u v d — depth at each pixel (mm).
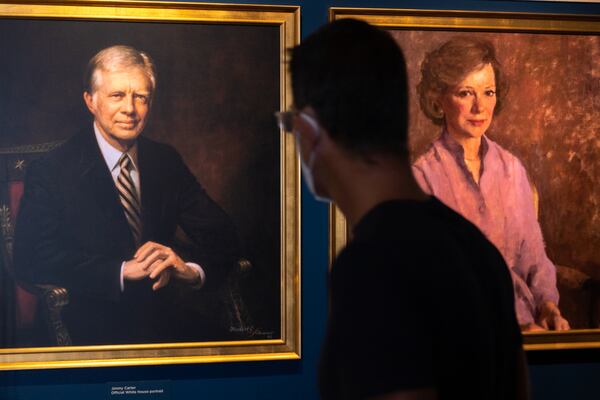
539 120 2832
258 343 2689
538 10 2859
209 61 2670
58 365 2576
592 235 2861
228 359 2668
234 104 2686
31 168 2592
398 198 831
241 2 2697
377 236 771
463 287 785
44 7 2570
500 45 2809
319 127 854
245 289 2697
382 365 698
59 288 2602
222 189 2688
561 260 2842
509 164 2812
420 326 725
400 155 853
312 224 2744
